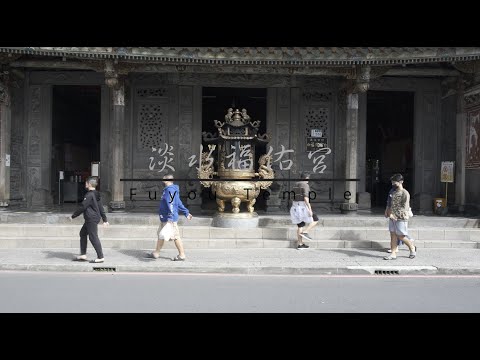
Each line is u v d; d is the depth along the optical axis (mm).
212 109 18719
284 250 10211
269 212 13734
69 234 10789
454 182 13852
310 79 14289
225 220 11172
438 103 14625
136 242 10414
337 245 10609
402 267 8555
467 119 13094
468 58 10984
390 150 18516
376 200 18984
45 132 14000
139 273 8305
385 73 12961
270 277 8086
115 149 11984
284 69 12156
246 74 14188
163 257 9336
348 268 8492
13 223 11156
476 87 12406
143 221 11391
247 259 9172
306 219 10242
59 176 15203
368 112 19719
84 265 8516
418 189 14633
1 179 12500
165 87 14117
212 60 11086
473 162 12773
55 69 13883
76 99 17578
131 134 14031
